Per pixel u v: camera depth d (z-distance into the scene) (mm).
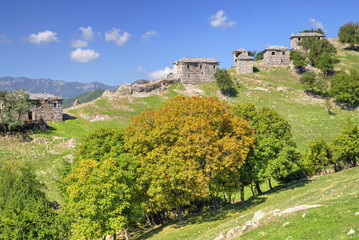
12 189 46250
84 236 38625
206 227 35875
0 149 75812
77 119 103125
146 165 42312
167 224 45656
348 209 21703
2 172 49719
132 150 46219
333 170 73000
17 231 38531
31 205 42344
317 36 163375
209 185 44375
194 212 52812
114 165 40375
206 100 47719
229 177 42094
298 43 158375
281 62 160250
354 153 64875
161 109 48469
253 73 150750
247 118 53562
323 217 21703
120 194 38531
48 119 97188
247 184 52062
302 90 129250
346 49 165250
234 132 44031
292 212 25328
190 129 39938
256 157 48844
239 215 37594
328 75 136875
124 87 131250
